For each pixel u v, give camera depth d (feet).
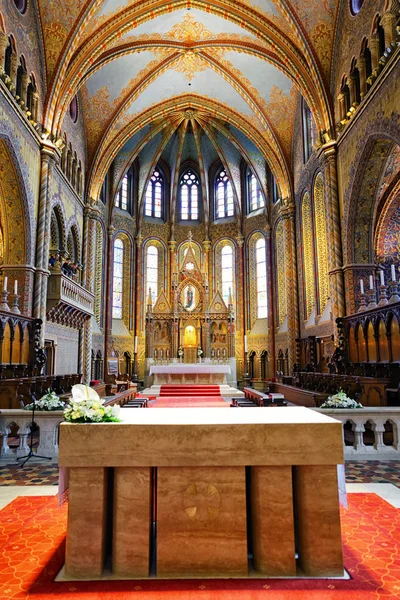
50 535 13.78
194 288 80.33
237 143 80.18
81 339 65.21
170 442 11.57
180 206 94.68
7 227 44.06
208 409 15.17
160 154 84.94
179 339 77.82
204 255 91.04
